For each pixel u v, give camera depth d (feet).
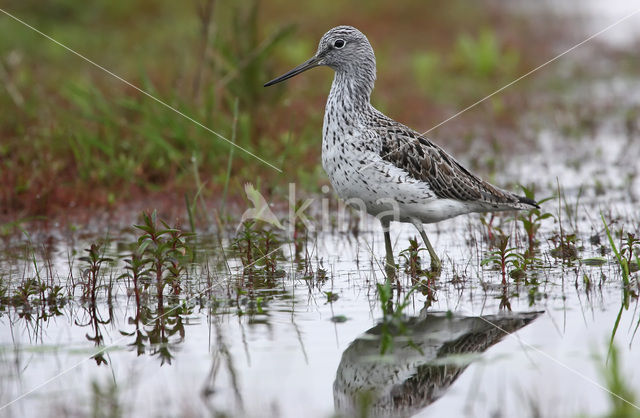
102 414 23.93
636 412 23.84
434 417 23.82
